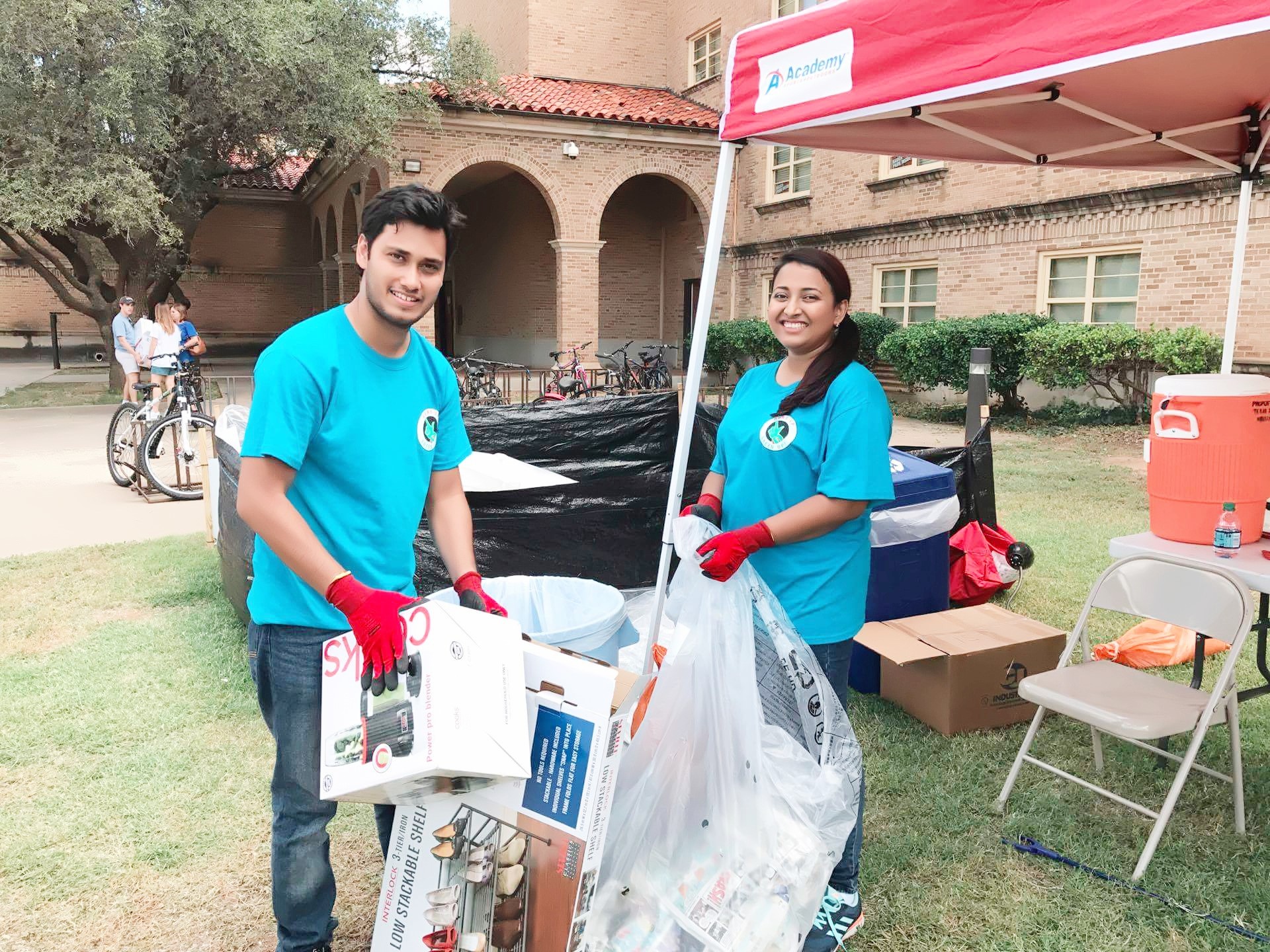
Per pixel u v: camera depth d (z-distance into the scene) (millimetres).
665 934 1970
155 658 4273
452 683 1595
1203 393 2953
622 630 2861
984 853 2742
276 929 2467
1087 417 12031
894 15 2260
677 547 2191
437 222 1770
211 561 5867
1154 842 2582
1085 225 12312
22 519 7258
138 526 7020
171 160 14484
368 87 13758
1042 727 3557
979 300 14031
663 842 2049
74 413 13859
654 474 5414
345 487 1873
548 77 20719
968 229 14055
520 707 1689
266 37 12516
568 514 4914
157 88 12703
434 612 1628
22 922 2486
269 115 14141
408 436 1924
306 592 1882
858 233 16078
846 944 2357
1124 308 12094
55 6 11438
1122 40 1854
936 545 4102
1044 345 11734
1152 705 2773
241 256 27156
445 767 1539
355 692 1705
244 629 4621
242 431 4551
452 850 1803
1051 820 2891
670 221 21953
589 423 5375
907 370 13391
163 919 2506
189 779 3215
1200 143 3758
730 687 2066
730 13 19016
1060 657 3414
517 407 5312
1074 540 6293
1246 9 1681
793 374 2342
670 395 5566
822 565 2275
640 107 18844
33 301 25297
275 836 2012
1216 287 10867
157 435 8000
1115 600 3051
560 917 1736
